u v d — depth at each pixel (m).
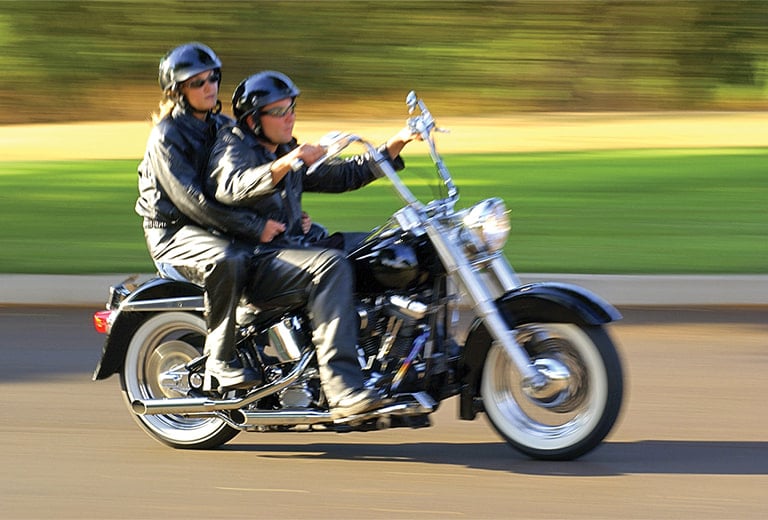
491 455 10.07
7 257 18.03
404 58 44.56
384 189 24.45
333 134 9.41
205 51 10.09
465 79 44.41
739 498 8.96
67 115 43.22
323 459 10.06
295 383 9.80
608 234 19.36
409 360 9.57
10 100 44.25
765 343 13.55
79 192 24.62
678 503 8.86
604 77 44.44
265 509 8.85
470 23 44.47
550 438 9.73
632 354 13.17
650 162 28.03
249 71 45.66
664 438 10.44
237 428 10.01
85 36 45.16
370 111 42.69
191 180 9.84
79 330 14.52
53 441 10.59
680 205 22.19
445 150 30.88
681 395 11.71
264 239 9.73
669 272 16.22
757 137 33.44
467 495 9.09
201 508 8.90
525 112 42.12
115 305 10.52
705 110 42.62
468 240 9.57
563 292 9.49
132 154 31.17
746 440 10.37
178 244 9.99
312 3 44.81
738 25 44.38
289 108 9.93
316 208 22.33
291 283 9.65
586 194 23.58
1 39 44.94
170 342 10.45
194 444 10.35
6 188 25.17
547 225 20.27
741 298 15.29
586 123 37.78
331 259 9.54
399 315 9.61
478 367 9.78
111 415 11.35
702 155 29.23
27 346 13.83
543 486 9.25
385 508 8.83
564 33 44.19
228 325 9.78
